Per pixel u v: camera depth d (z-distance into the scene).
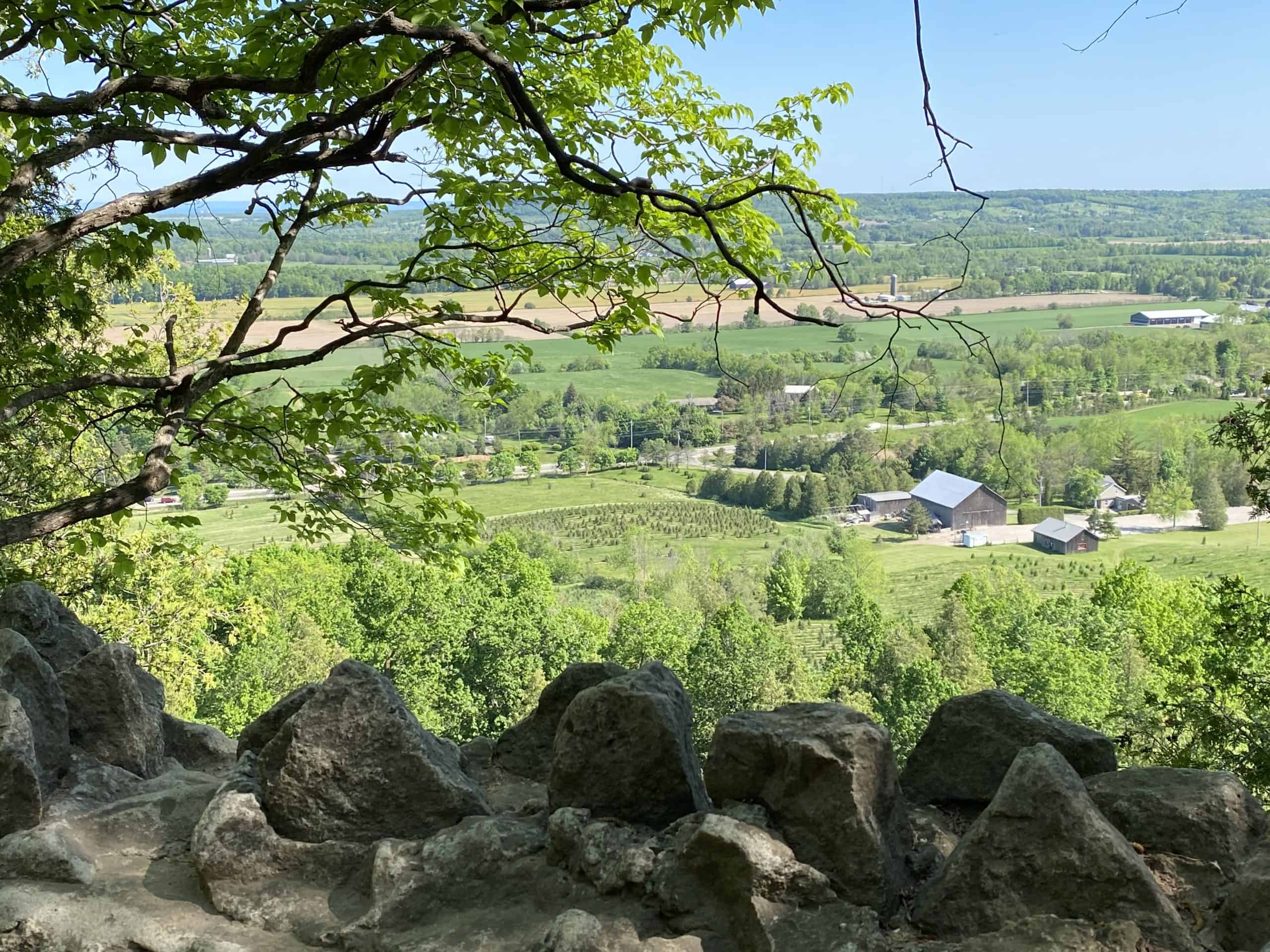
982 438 161.88
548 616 65.44
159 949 4.27
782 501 168.62
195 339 21.41
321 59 6.75
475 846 4.53
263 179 8.64
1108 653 58.22
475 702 61.28
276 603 59.22
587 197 10.46
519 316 10.85
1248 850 4.04
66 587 21.52
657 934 4.07
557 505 167.88
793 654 66.12
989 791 5.04
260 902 4.49
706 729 61.34
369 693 4.91
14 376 12.16
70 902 4.50
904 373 6.69
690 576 128.25
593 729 4.78
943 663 65.44
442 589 57.59
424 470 12.38
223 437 11.46
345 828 4.77
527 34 8.39
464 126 7.84
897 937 3.92
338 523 12.34
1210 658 16.33
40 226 13.77
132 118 8.78
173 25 9.59
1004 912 3.82
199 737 6.80
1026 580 130.88
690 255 10.82
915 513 158.50
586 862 4.38
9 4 7.86
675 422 187.00
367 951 4.21
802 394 179.75
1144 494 154.62
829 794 4.14
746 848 4.02
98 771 5.59
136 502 8.66
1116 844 3.75
